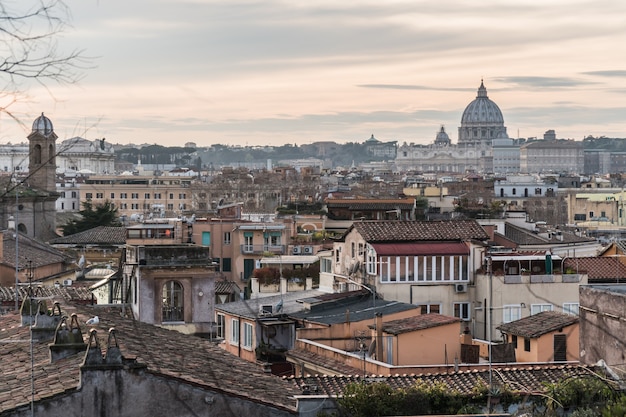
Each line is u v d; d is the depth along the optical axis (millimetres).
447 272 82625
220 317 78938
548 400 37844
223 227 131000
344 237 88312
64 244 155375
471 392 39531
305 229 156625
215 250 130375
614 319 44062
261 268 103125
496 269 82750
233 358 40531
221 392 30391
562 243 126062
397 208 169750
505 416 36344
